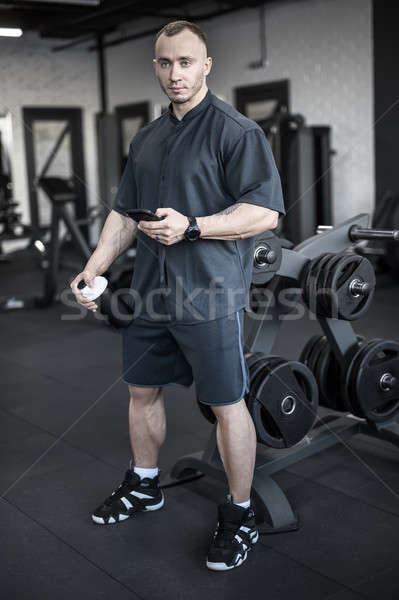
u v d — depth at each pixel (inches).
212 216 63.5
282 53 294.0
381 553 70.4
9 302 209.8
